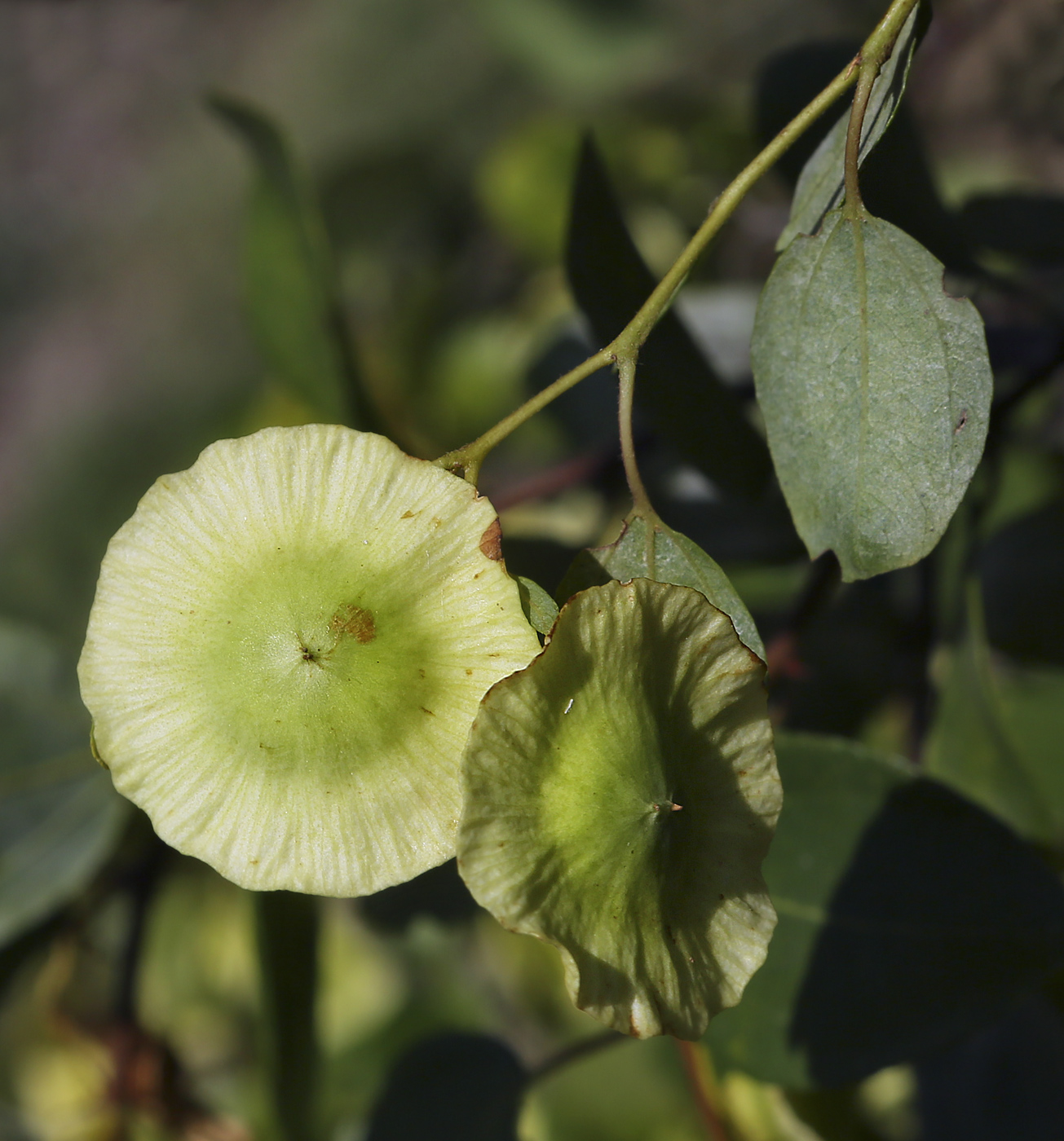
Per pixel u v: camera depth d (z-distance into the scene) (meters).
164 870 0.23
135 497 0.80
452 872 0.23
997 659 0.22
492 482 0.31
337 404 0.23
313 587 0.15
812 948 0.18
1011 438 0.23
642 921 0.15
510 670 0.15
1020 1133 0.20
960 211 0.21
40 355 0.86
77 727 0.22
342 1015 0.31
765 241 0.29
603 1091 0.27
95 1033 0.24
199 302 0.84
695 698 0.15
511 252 0.37
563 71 0.39
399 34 0.68
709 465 0.18
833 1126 0.20
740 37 0.39
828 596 0.19
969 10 0.26
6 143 0.91
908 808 0.18
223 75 0.81
